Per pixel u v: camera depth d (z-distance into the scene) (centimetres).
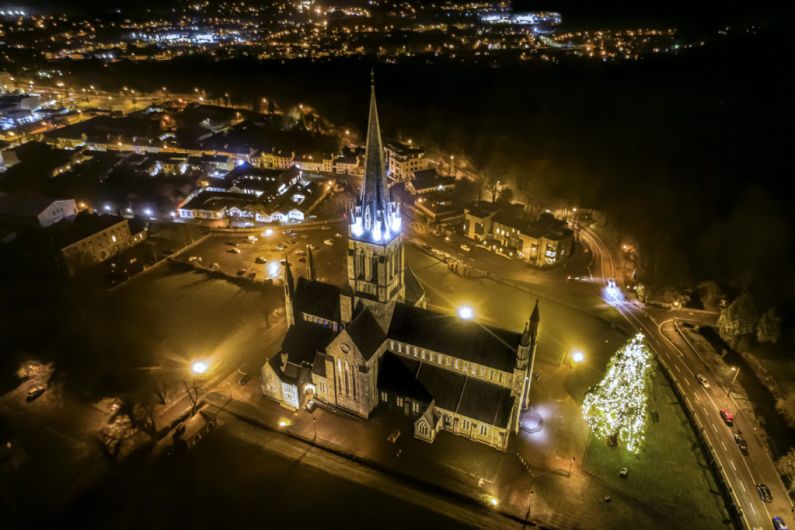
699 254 14775
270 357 10506
